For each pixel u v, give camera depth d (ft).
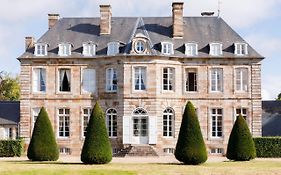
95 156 129.39
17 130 189.57
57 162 137.18
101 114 133.08
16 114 191.72
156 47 177.37
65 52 180.55
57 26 189.47
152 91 172.55
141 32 183.01
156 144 171.73
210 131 177.47
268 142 171.12
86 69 179.93
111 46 178.29
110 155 131.85
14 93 270.67
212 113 178.50
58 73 180.45
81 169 116.26
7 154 170.30
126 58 173.27
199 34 184.55
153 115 172.04
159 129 172.65
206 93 177.99
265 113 205.26
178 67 177.37
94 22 190.19
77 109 179.11
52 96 179.73
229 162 138.92
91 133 131.34
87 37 184.65
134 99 172.65
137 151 167.53
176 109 175.73
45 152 139.44
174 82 176.35
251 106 178.19
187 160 131.13
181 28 182.39
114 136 175.83
